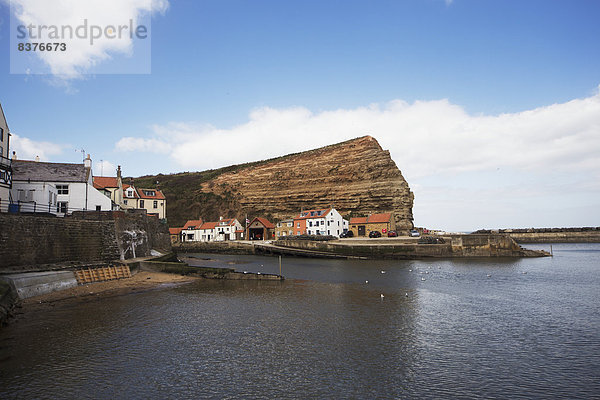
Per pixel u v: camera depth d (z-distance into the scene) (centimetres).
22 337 1753
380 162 10544
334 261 5894
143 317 2170
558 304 2573
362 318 2188
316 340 1773
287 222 9206
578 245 10144
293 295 2905
